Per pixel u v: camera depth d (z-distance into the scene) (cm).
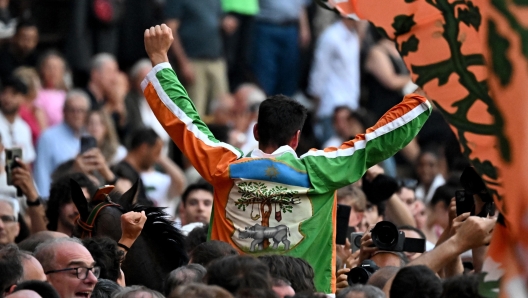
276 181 1375
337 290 1490
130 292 1245
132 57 3597
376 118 3638
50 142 2875
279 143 1400
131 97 3281
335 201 1414
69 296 1373
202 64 3562
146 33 1468
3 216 1858
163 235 1606
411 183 2325
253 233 1380
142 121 3272
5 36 3362
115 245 1485
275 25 3844
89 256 1395
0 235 1838
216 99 3584
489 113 1155
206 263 1334
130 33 3594
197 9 3541
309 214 1384
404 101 1416
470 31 1176
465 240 1309
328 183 1384
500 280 1078
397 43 1222
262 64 3847
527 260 1022
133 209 1616
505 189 1011
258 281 1152
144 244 1593
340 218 1620
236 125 3394
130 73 3484
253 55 3850
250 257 1180
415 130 1400
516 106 991
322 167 1384
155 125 3291
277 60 3878
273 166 1377
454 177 2388
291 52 3888
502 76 995
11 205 1875
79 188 1616
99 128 2950
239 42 3844
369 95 3681
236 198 1388
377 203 2002
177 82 1452
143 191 1977
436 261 1301
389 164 3005
